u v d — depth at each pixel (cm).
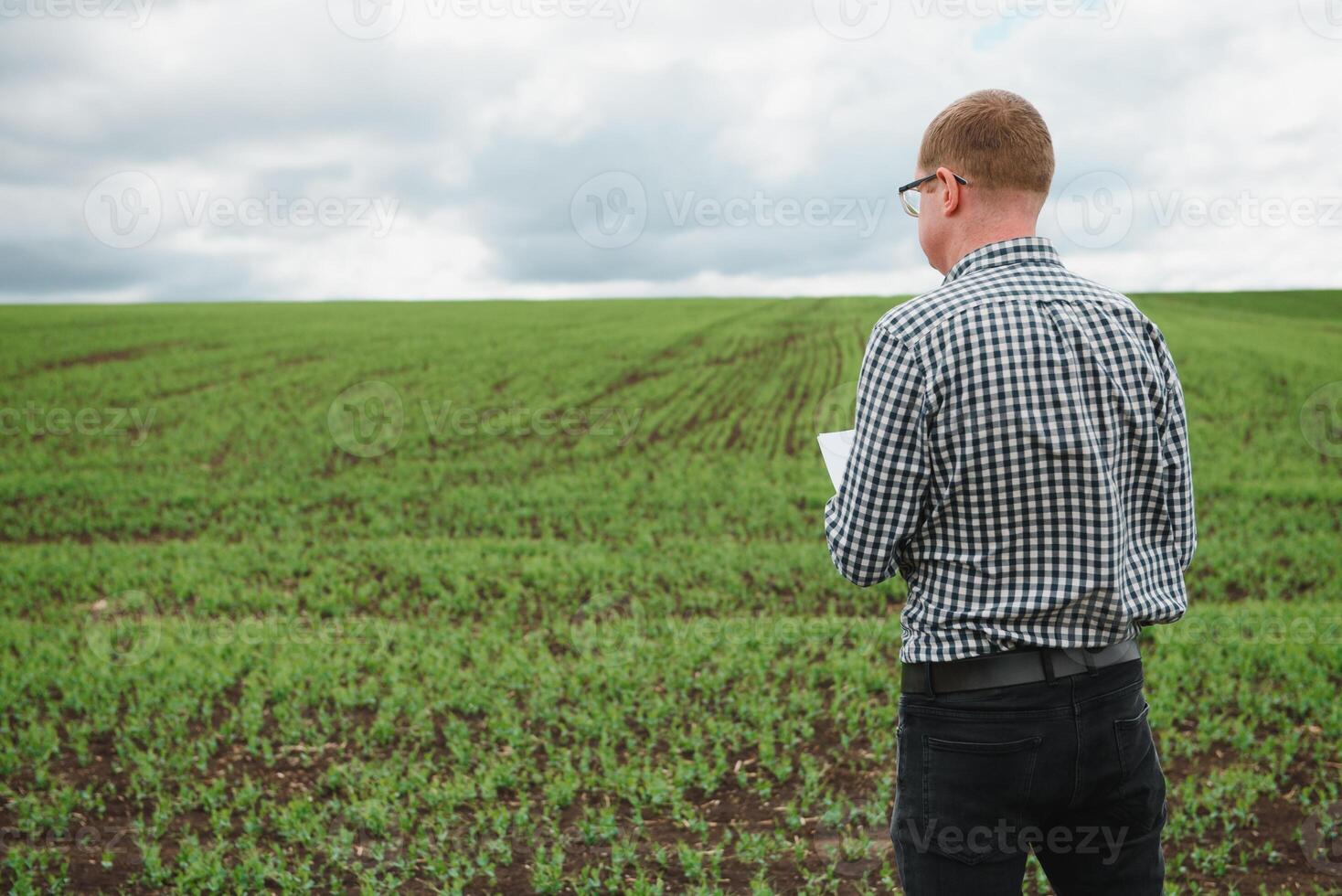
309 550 1170
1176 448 179
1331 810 425
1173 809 428
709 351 2650
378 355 2588
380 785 481
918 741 179
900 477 172
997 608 167
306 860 408
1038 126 184
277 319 3212
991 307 171
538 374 2383
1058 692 168
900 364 172
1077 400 167
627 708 584
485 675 666
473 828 429
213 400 2053
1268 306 3231
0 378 2177
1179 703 572
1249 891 362
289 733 564
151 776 498
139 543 1248
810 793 462
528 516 1366
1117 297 179
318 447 1736
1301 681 605
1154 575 179
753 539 1216
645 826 437
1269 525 1210
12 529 1305
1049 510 166
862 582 181
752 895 366
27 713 622
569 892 380
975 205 185
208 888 386
